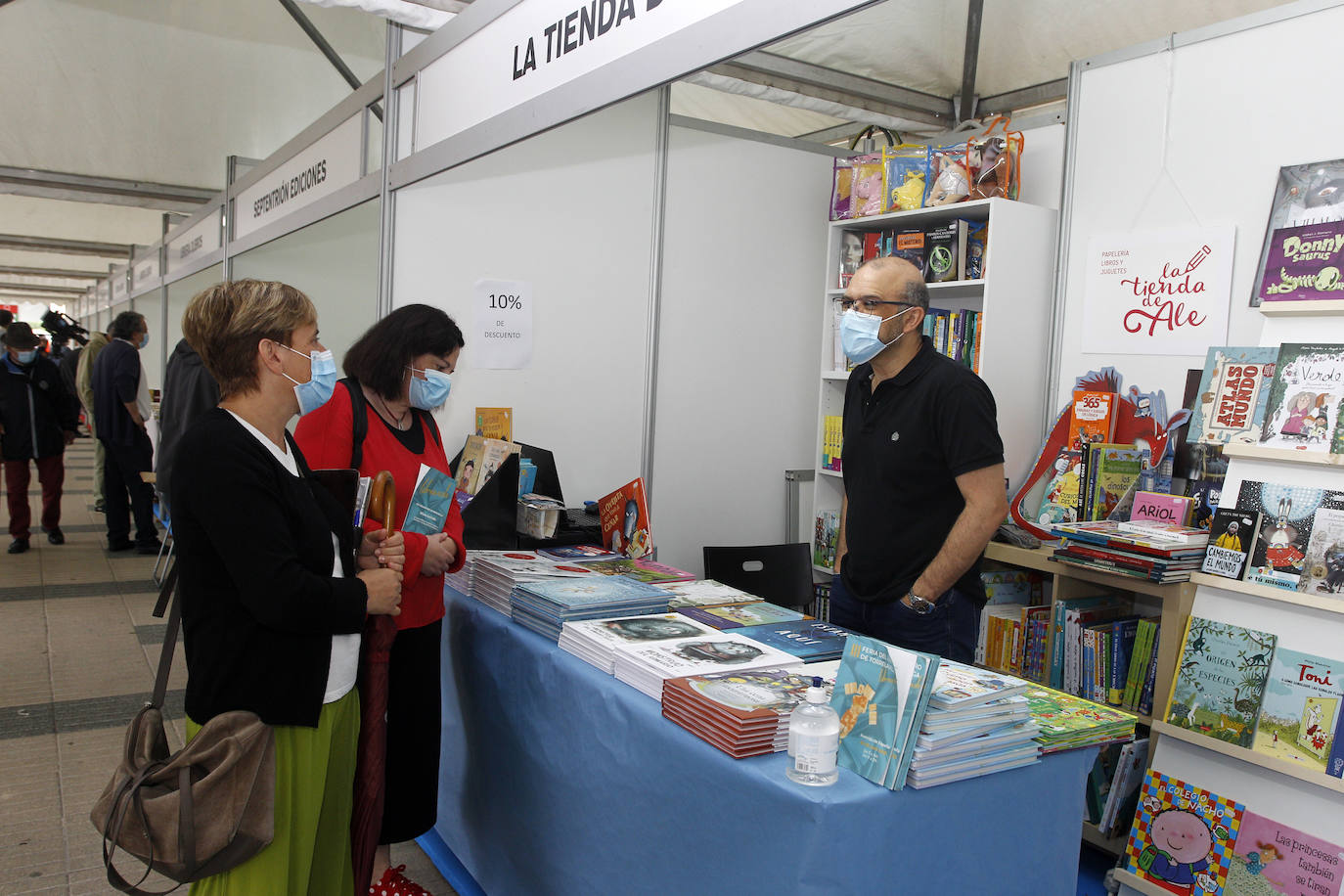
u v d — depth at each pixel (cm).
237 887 151
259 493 148
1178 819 240
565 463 348
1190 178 293
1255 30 276
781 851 133
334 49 492
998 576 324
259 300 153
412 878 258
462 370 321
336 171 354
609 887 176
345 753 172
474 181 318
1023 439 337
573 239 342
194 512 147
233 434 149
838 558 259
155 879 249
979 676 156
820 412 403
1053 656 289
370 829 185
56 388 651
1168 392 298
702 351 380
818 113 468
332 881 172
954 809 142
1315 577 220
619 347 357
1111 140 316
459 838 250
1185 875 236
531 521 295
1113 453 295
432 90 279
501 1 238
